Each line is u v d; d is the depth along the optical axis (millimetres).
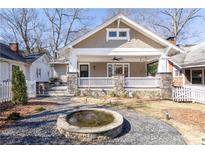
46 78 25625
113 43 14039
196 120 7145
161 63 14078
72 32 35312
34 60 19875
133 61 18406
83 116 6688
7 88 10508
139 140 5234
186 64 14844
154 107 9578
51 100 11289
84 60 18062
